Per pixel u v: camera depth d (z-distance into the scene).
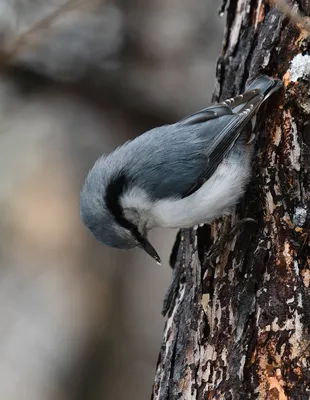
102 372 14.34
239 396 6.64
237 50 8.32
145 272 15.12
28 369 14.76
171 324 7.69
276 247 6.96
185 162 7.55
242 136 7.66
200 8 14.49
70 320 15.05
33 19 12.65
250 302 6.91
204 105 14.37
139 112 14.56
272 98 7.47
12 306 15.35
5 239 15.08
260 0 8.04
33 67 13.99
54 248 15.30
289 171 7.13
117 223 7.58
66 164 15.35
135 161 7.54
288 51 7.50
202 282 7.41
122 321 14.73
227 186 7.51
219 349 6.96
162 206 7.60
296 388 6.50
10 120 14.84
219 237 7.59
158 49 14.42
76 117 14.91
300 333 6.61
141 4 14.37
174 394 7.18
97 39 14.22
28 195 15.10
